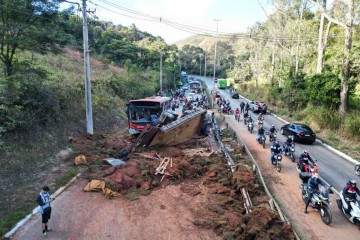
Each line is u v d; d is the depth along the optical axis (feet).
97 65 172.65
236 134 83.05
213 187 44.32
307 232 34.58
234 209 37.83
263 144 72.84
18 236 30.60
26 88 57.52
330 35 145.07
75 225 33.17
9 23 55.77
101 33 259.19
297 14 157.79
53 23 65.26
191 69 531.09
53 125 63.21
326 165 60.80
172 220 34.76
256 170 51.06
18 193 40.01
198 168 50.11
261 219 33.40
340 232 34.78
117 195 40.96
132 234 31.73
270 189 46.32
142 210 37.06
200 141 73.61
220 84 304.09
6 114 51.37
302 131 78.64
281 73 172.24
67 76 96.43
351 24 83.76
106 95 104.58
